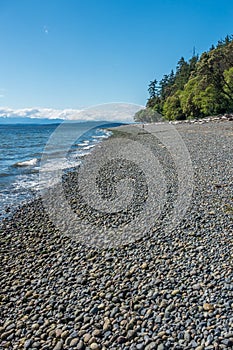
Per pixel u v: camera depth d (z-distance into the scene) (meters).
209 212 7.37
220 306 3.83
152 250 5.73
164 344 3.33
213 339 3.30
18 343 3.68
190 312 3.80
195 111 50.25
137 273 4.94
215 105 43.38
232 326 3.46
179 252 5.49
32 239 7.00
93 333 3.68
